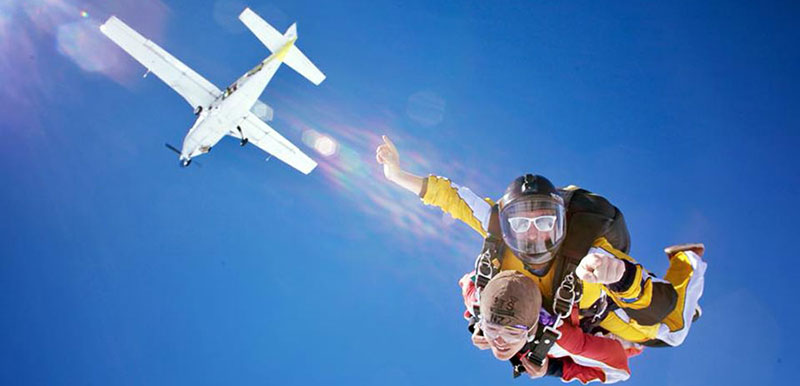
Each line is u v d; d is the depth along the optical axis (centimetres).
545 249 302
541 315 318
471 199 366
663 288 299
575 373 354
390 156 378
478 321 339
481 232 365
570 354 339
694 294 327
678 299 318
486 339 321
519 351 329
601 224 319
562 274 313
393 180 375
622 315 340
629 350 389
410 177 374
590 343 340
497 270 325
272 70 1420
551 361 354
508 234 308
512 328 292
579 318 351
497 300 293
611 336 365
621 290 283
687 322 319
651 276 308
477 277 328
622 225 341
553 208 301
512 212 305
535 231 300
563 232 306
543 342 316
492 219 329
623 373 350
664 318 304
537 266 315
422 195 372
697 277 330
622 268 265
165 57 1380
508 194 313
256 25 1360
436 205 375
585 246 312
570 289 309
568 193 332
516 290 293
